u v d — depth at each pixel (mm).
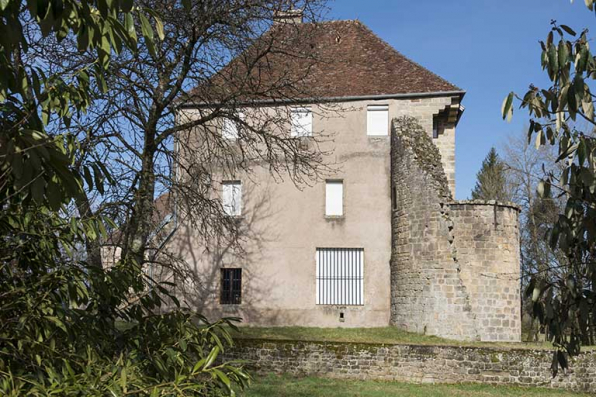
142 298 6438
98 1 3943
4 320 5109
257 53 15562
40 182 3910
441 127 27797
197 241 26438
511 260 22781
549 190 6141
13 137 3914
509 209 23062
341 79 27234
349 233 26141
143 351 5902
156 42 12469
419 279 22953
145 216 11828
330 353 19531
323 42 27750
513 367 18766
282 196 26609
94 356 5141
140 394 4582
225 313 26047
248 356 19797
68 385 4395
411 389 17938
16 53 5418
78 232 5906
